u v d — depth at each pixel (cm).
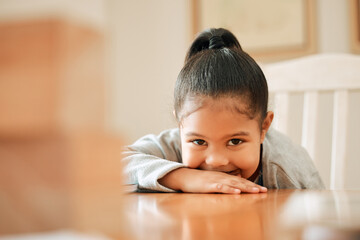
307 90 122
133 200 44
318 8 170
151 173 72
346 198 41
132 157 79
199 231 21
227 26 181
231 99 79
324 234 20
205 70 83
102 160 14
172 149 99
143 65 198
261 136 89
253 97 82
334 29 167
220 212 30
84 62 13
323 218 25
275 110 123
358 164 161
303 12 171
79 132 13
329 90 121
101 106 14
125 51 201
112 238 15
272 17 176
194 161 81
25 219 14
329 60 121
